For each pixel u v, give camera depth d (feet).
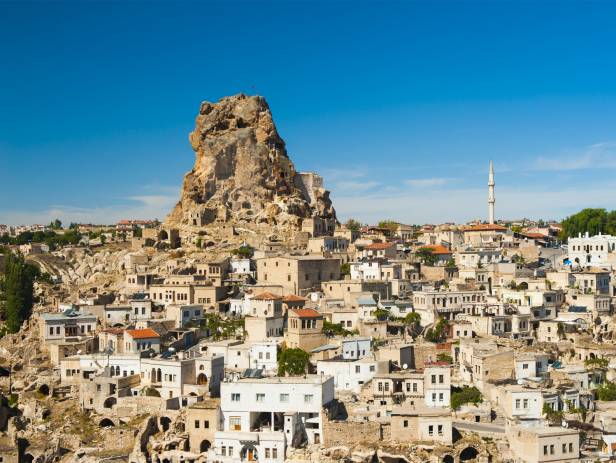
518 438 535.19
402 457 544.21
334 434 575.38
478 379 624.18
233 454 573.33
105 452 602.03
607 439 543.39
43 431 639.35
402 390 619.26
